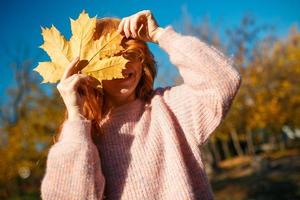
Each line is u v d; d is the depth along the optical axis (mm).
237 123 20578
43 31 1760
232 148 29031
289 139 31109
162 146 1806
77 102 1704
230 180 17172
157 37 1864
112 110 1899
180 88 1943
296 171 15727
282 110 21234
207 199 1761
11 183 14328
